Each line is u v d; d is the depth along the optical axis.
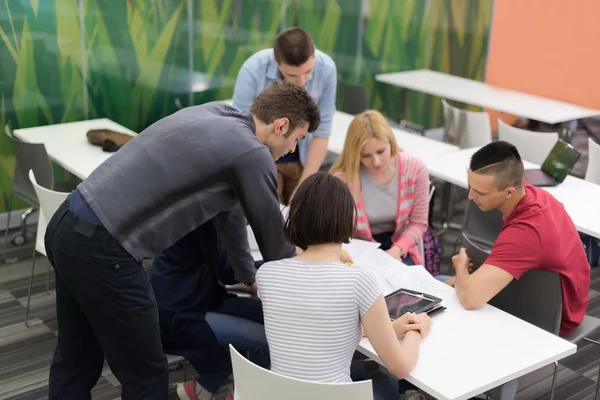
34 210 4.70
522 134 4.28
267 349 2.52
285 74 3.16
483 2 6.96
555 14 6.54
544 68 6.74
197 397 2.66
